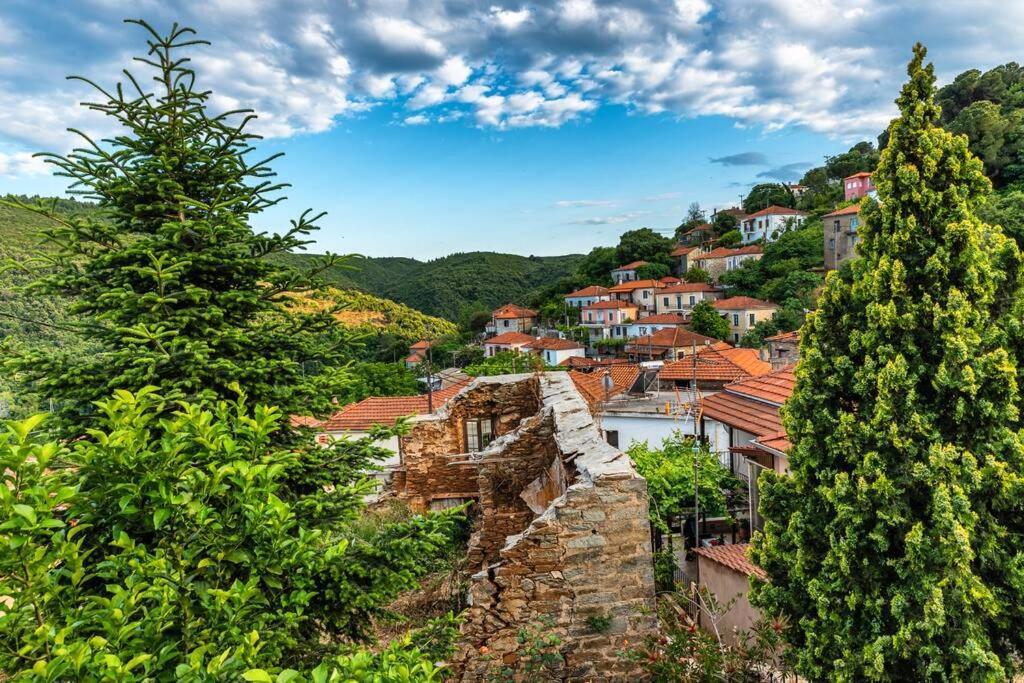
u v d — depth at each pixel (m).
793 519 7.49
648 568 6.67
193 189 6.75
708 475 14.92
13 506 2.86
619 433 22.44
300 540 4.28
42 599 3.14
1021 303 6.40
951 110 67.88
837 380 7.29
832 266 65.88
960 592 5.78
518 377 14.44
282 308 7.14
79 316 6.76
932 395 6.62
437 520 5.68
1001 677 5.53
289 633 4.52
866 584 6.65
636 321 69.50
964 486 6.12
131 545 3.70
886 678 6.10
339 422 21.52
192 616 3.60
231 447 4.08
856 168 94.56
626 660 6.61
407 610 9.38
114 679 2.58
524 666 6.52
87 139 6.00
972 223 6.59
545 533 6.60
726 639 10.60
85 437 5.82
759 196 103.44
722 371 31.00
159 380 5.82
